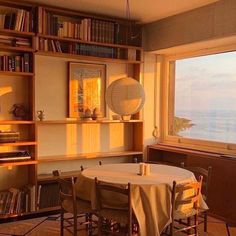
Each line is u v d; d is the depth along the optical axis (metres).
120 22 4.58
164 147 4.73
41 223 3.71
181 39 4.32
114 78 4.73
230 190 3.75
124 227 3.12
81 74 4.41
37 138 3.97
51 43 3.97
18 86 3.97
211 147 4.39
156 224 2.65
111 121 4.46
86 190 2.99
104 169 3.31
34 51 3.82
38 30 3.83
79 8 4.13
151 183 2.74
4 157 3.66
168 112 5.14
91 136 4.58
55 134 4.29
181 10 4.19
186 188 2.74
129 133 4.94
